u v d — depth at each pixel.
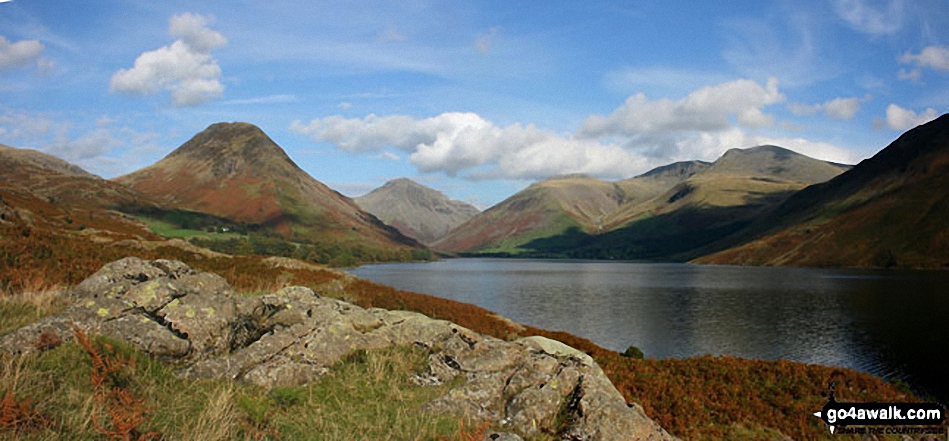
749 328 60.47
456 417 9.12
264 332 10.98
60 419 6.41
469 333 12.62
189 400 8.01
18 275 15.64
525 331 30.72
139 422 6.50
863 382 19.00
